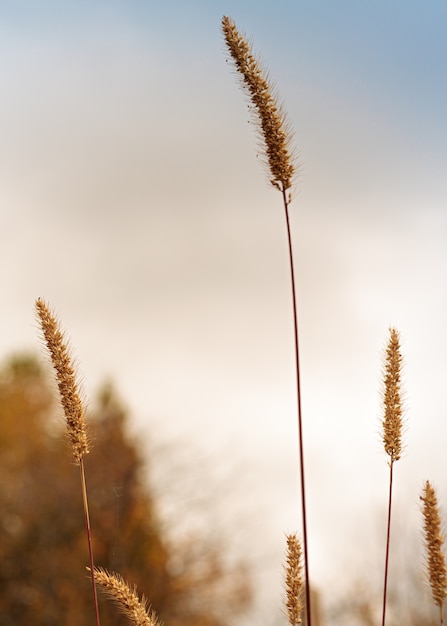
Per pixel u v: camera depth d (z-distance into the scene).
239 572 25.75
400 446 3.33
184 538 26.45
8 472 28.83
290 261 3.33
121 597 3.09
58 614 25.70
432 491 3.29
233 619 25.73
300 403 3.20
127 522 26.33
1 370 39.16
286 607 3.17
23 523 27.86
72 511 27.66
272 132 3.38
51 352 3.25
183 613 25.83
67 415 3.23
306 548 3.16
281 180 3.38
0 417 32.41
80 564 25.62
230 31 3.43
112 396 29.25
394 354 3.38
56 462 28.84
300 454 3.22
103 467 27.62
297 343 3.26
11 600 27.02
